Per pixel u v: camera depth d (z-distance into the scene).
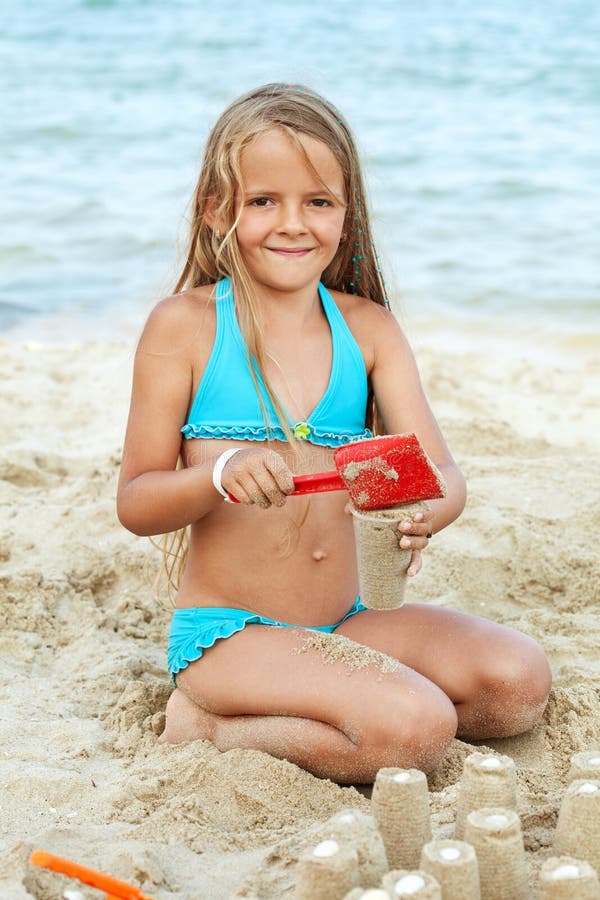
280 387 3.34
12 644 3.90
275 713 3.11
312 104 3.31
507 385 7.00
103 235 11.10
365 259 3.66
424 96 19.17
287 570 3.30
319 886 2.20
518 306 9.07
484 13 31.08
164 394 3.31
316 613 3.36
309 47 25.67
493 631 3.32
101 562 4.46
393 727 2.96
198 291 3.44
